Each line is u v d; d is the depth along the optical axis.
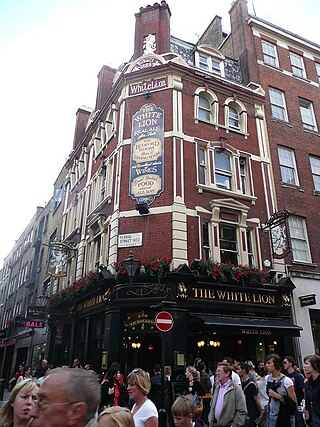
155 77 16.08
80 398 1.81
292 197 16.89
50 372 1.96
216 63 18.52
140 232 13.42
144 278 12.33
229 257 14.27
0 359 32.62
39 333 22.94
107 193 16.02
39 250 29.94
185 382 10.70
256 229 15.01
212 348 13.49
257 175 16.33
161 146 14.55
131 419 2.61
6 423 2.94
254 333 12.32
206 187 14.38
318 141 19.31
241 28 20.20
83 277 14.99
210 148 15.47
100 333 14.18
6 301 40.22
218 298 12.76
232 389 5.32
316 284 15.33
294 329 12.80
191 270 12.45
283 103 19.33
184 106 15.67
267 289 13.74
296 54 21.38
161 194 13.79
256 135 17.25
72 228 21.02
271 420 5.53
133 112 15.73
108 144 17.59
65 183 24.64
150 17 17.80
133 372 4.37
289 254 15.55
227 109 16.88
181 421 3.52
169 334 11.54
